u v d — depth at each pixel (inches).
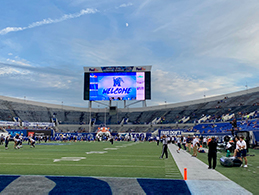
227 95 2596.0
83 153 761.6
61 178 323.0
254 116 1739.7
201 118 2374.5
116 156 660.7
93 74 2158.0
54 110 2970.0
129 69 2123.5
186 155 725.3
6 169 413.4
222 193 262.4
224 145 849.5
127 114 3034.0
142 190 271.1
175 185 292.7
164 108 2984.7
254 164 511.8
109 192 264.1
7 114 2471.7
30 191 268.1
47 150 906.1
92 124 2844.5
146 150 917.2
